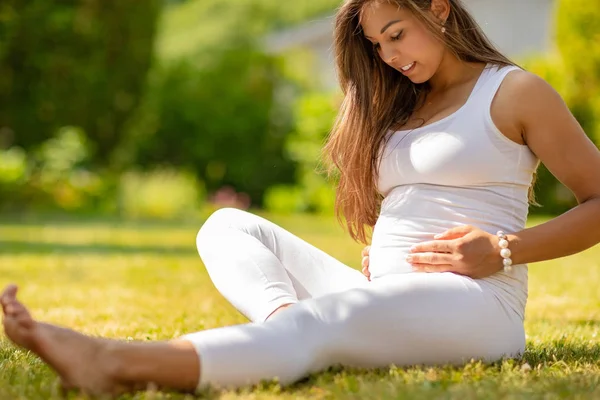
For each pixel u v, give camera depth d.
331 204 22.38
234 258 3.52
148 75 22.62
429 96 3.67
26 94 21.34
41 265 9.98
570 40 16.20
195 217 22.56
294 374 3.05
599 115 16.20
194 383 2.93
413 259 3.38
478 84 3.46
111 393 2.88
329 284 3.72
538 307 6.32
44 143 22.17
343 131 3.83
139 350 2.89
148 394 2.82
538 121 3.36
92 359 2.87
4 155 22.03
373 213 3.87
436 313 3.19
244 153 28.17
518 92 3.37
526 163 3.45
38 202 21.78
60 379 2.95
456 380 3.07
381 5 3.48
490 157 3.39
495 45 3.78
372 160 3.71
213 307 6.52
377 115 3.72
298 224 18.53
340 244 13.37
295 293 3.57
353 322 3.12
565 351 3.98
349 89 3.82
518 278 3.41
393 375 3.12
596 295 7.02
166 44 36.38
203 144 28.14
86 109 21.91
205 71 28.83
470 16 3.58
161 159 28.27
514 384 3.04
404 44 3.48
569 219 3.32
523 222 3.52
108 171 24.20
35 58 21.06
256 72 29.14
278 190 24.72
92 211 22.36
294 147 22.89
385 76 3.75
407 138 3.56
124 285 8.20
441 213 3.46
